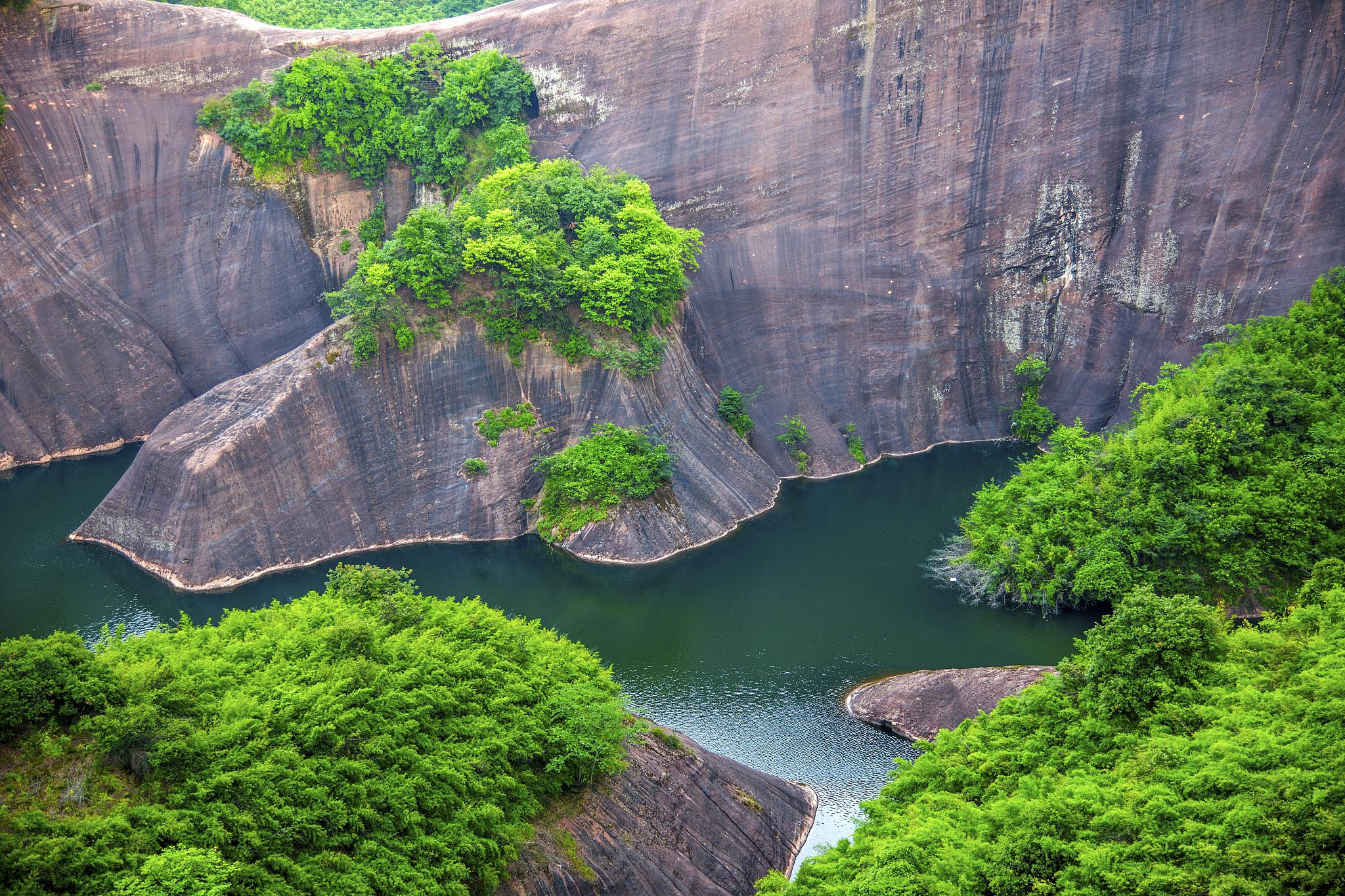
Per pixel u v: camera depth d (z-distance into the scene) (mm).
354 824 29953
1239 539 54875
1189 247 78688
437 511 71312
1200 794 30172
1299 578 54312
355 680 33562
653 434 72375
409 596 40688
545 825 35188
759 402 83625
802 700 51781
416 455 71438
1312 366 60219
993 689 48062
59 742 28922
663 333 77750
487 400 72562
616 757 36969
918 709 49031
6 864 24656
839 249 85375
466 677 36531
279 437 68250
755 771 43812
